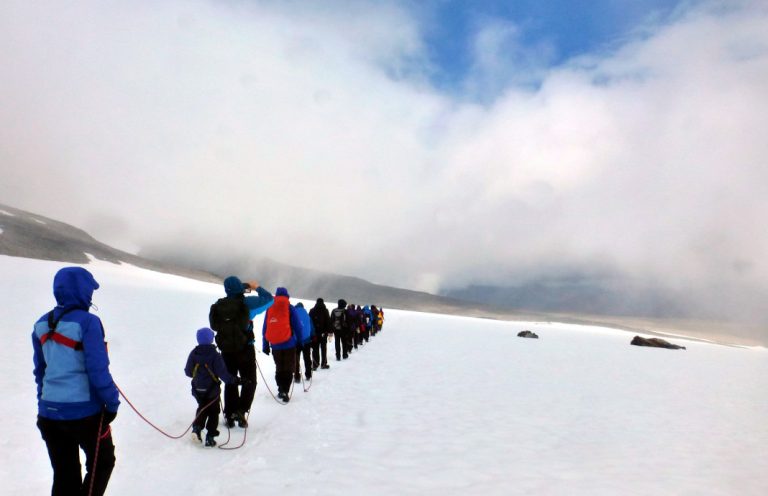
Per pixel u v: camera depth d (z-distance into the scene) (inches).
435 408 356.8
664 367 764.0
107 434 148.6
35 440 243.3
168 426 281.7
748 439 303.3
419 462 231.1
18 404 303.0
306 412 328.5
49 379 139.1
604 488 204.5
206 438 243.1
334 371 530.6
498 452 251.9
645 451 266.5
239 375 280.8
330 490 190.4
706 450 273.0
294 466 217.9
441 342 1021.8
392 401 377.7
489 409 361.4
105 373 141.0
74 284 144.2
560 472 223.5
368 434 278.7
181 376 432.5
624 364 773.9
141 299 1291.8
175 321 913.5
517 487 201.5
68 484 140.9
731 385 576.7
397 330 1381.6
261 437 265.0
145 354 541.0
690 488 209.2
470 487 199.8
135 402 331.0
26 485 191.0
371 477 207.6
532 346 1058.1
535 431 300.5
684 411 390.9
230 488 188.9
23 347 506.6
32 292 1083.3
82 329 139.9
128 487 187.2
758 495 203.8
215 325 276.4
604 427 320.8
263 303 292.7
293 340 362.3
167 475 201.5
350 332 669.9
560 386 492.7
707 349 1637.6
